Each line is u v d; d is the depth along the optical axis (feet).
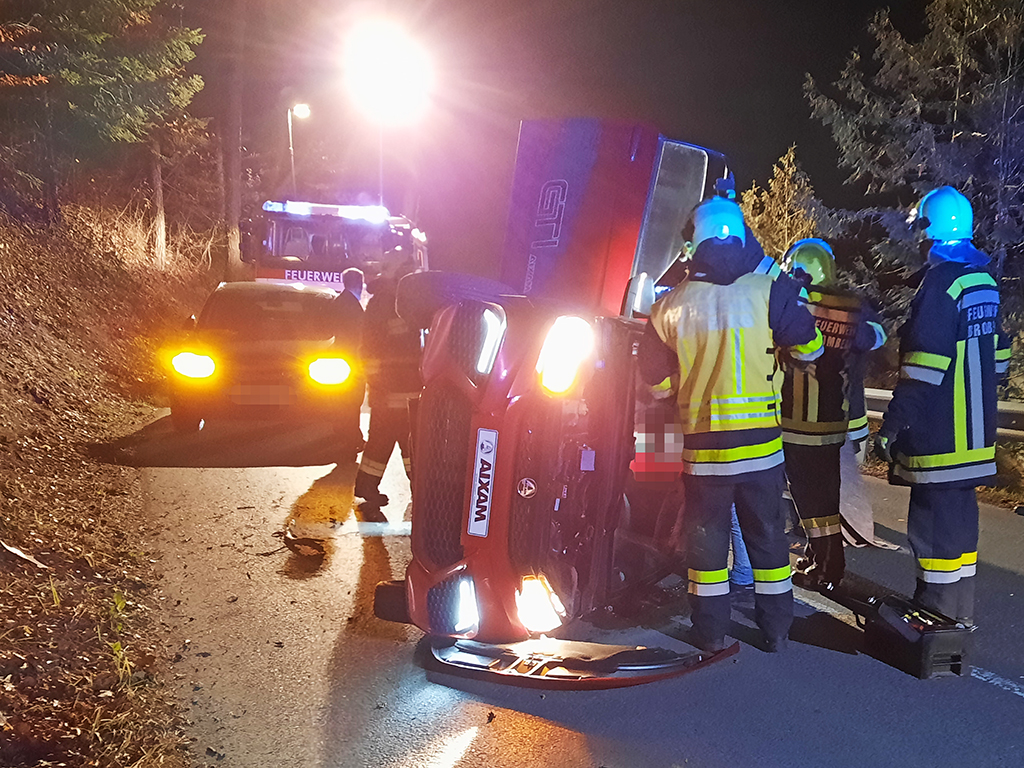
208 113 82.43
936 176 53.52
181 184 85.35
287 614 16.10
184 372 29.37
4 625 14.14
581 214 18.31
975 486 14.17
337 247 50.70
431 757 11.51
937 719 12.54
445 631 13.87
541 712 12.64
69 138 53.06
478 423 13.57
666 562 16.74
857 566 19.10
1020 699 13.16
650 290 17.81
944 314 13.43
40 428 27.81
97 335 43.52
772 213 44.06
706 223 13.57
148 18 51.78
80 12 44.98
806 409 17.13
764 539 14.12
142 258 65.67
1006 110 51.57
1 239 43.65
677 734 12.09
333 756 11.53
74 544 18.56
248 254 50.65
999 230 50.44
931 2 53.78
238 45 75.56
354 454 28.94
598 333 14.35
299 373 28.78
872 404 29.12
